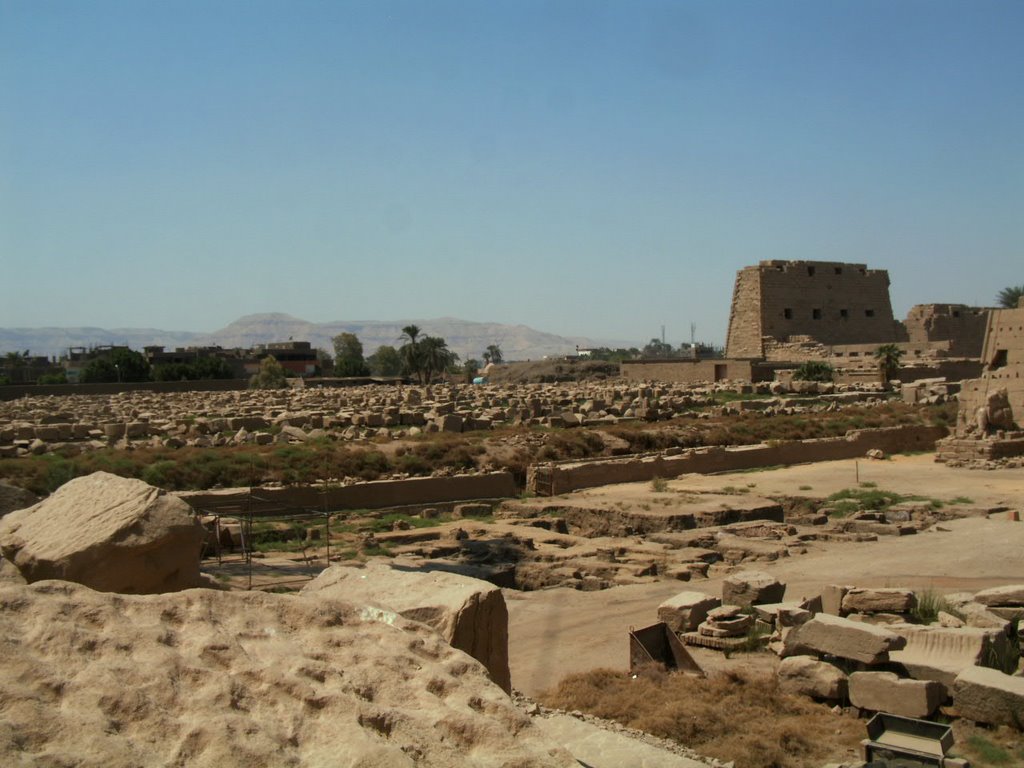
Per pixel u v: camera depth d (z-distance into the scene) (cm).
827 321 11600
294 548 3011
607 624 2103
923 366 9481
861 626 1587
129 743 490
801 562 2820
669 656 1742
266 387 11681
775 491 4331
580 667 1781
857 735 1402
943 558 2800
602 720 1352
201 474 3894
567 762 590
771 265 11375
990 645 1580
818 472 5003
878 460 5534
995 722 1406
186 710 533
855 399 8094
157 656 569
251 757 507
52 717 483
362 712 566
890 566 2708
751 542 3144
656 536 3288
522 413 6303
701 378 10262
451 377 15475
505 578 2702
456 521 3697
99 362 12769
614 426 5825
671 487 4453
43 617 569
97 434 5222
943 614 1806
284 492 3650
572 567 2820
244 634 630
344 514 3681
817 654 1625
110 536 959
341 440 5109
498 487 4216
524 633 2042
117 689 523
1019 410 5616
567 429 5603
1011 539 3045
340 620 693
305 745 536
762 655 1797
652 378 10944
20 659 524
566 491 4384
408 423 5878
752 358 11262
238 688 562
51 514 1016
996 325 5919
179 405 7769
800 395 8538
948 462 5153
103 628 585
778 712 1493
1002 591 1959
